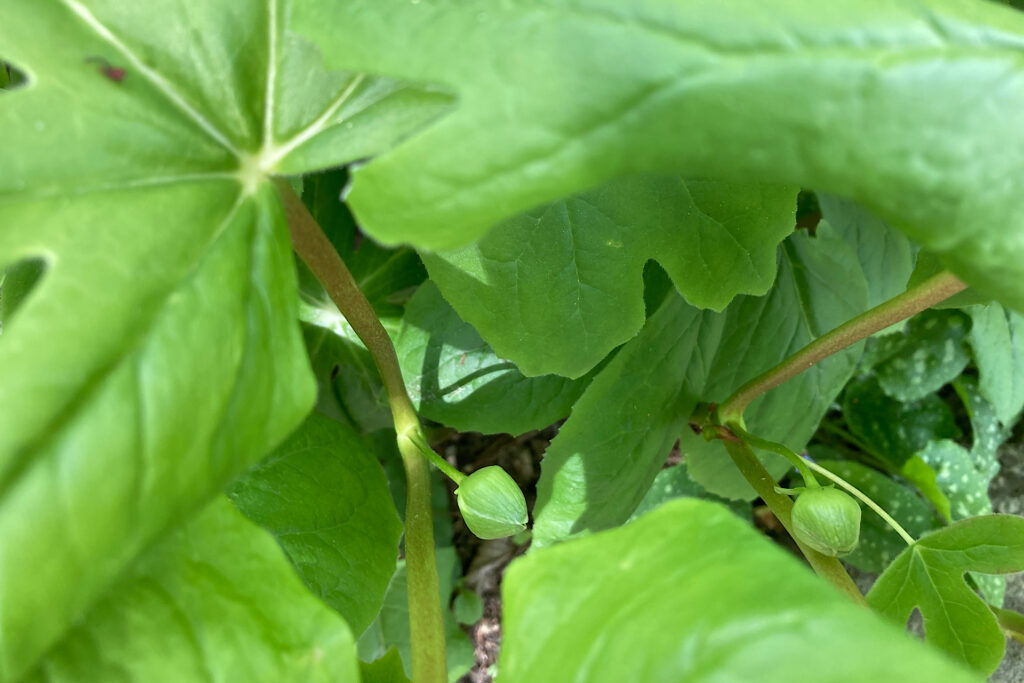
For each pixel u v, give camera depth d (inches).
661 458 18.1
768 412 18.7
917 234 10.5
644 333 15.9
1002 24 10.3
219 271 10.7
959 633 15.0
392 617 20.6
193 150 11.3
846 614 9.6
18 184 10.6
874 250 19.5
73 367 10.0
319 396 18.7
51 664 10.9
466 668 21.3
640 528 10.9
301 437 15.4
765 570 10.1
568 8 10.0
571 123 9.9
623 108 9.9
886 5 10.1
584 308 15.1
